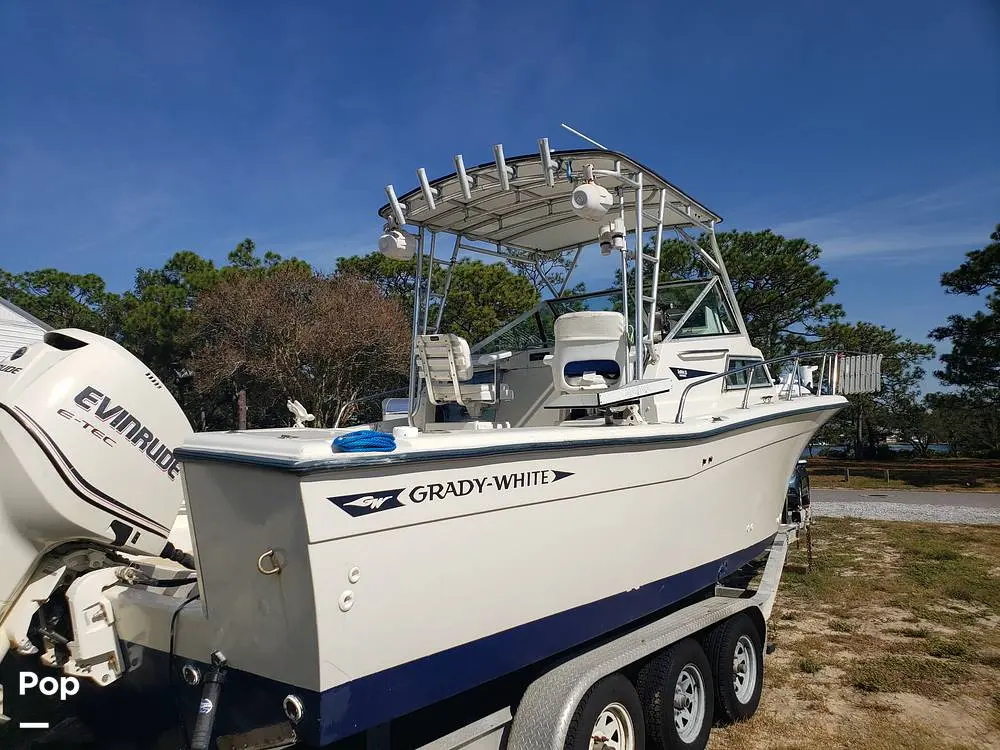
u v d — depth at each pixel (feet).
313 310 60.75
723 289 17.08
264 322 59.98
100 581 8.97
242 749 7.13
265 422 69.56
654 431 10.77
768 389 17.17
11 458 8.35
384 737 7.89
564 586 9.37
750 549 14.97
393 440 7.03
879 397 101.35
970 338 61.82
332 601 6.51
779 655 16.37
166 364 73.31
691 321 15.62
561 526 9.22
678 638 11.08
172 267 86.99
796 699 13.98
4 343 23.15
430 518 7.40
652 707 10.73
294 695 6.72
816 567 24.73
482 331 64.13
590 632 9.89
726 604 12.85
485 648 8.23
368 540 6.81
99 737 9.39
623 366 12.54
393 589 7.09
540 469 8.81
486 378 15.49
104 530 8.91
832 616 19.30
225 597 7.28
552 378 14.14
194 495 7.28
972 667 15.39
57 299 81.71
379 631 6.98
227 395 69.87
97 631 8.77
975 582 22.24
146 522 9.34
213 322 63.62
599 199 11.31
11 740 9.73
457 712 9.22
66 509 8.52
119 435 9.06
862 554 27.04
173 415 9.84
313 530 6.30
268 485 6.50
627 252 13.24
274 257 84.07
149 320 70.13
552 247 19.11
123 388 9.25
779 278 64.18
